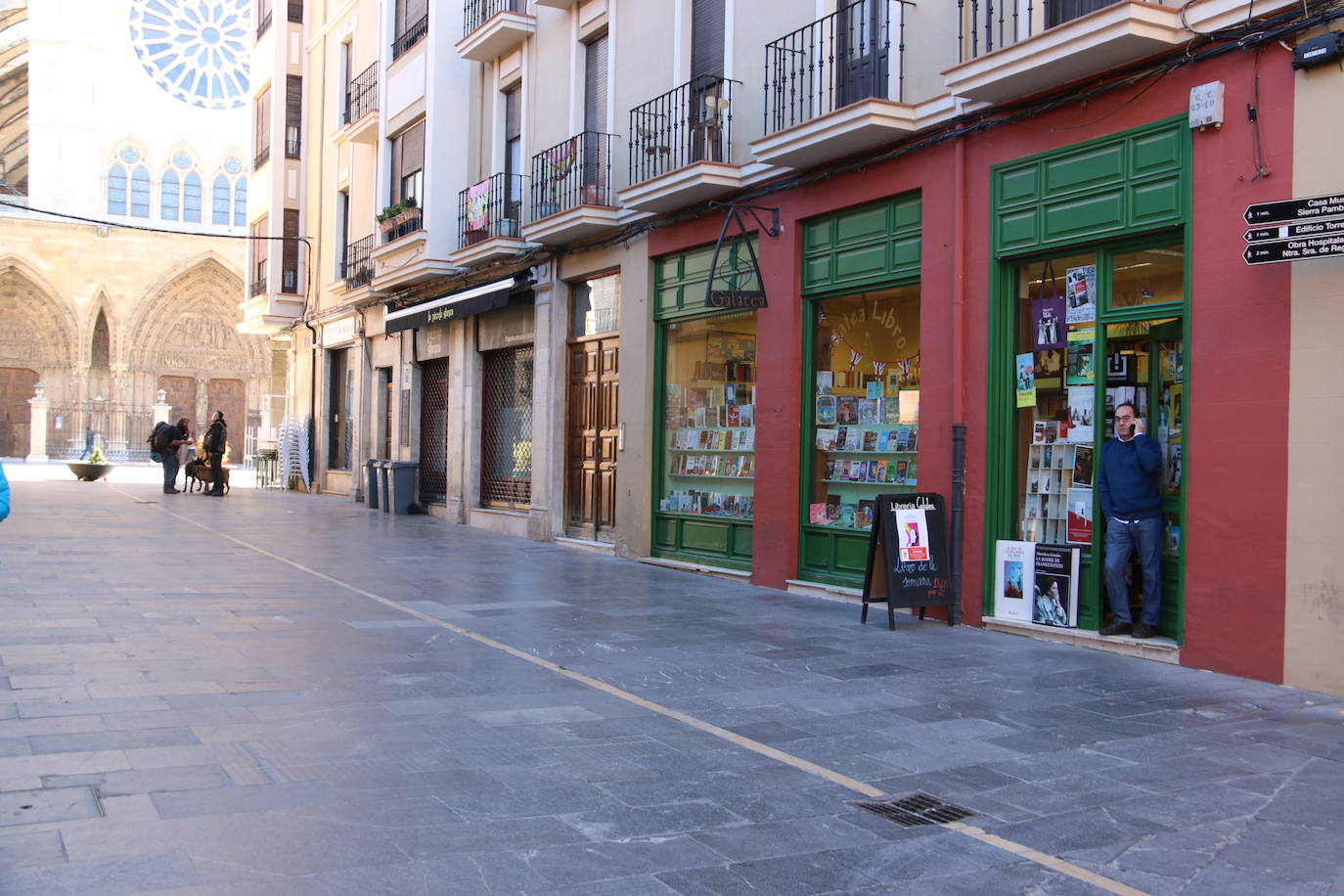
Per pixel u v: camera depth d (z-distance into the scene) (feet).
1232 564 22.95
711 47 40.37
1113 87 25.44
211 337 162.91
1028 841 13.41
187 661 21.80
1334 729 18.75
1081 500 27.27
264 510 66.54
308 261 89.15
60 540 43.21
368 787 14.57
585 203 46.16
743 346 39.37
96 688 19.27
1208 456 23.43
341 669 21.81
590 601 32.60
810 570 35.50
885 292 33.32
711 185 37.35
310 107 88.99
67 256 151.84
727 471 40.11
